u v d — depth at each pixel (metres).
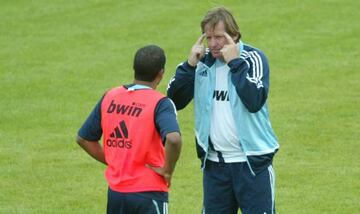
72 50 68.75
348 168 42.53
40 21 77.31
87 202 38.44
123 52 67.81
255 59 27.12
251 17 76.12
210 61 27.73
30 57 66.94
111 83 60.16
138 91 26.41
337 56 65.62
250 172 27.52
